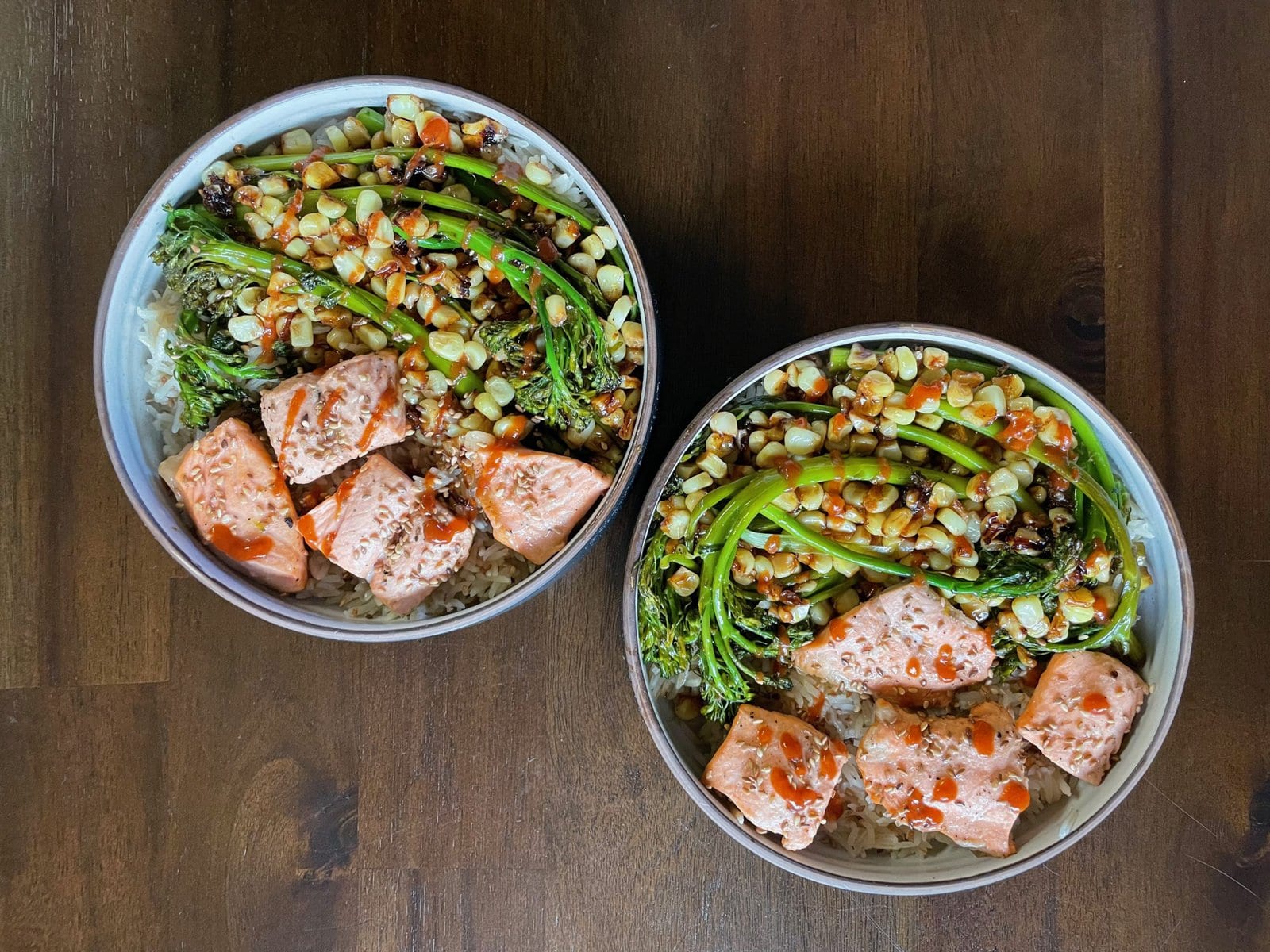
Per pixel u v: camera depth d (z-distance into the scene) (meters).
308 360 0.40
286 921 0.44
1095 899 0.44
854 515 0.38
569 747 0.44
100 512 0.44
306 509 0.40
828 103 0.44
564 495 0.38
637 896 0.44
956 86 0.44
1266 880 0.44
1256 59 0.44
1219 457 0.44
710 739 0.41
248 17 0.44
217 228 0.38
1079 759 0.38
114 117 0.43
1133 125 0.44
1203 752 0.44
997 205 0.44
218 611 0.44
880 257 0.44
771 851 0.37
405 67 0.44
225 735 0.44
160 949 0.43
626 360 0.39
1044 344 0.44
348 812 0.44
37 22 0.43
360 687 0.44
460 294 0.39
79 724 0.44
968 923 0.44
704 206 0.44
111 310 0.37
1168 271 0.44
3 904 0.43
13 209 0.43
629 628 0.37
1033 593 0.38
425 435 0.39
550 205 0.38
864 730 0.40
